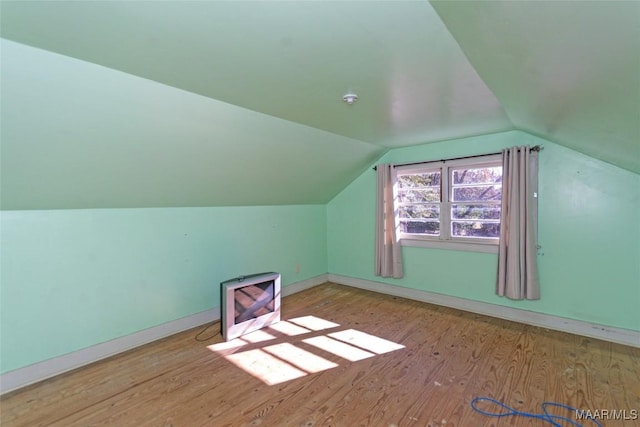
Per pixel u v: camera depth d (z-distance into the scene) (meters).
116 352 2.53
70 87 1.48
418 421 1.70
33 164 1.78
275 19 1.11
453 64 1.49
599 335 2.64
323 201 4.59
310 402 1.88
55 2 0.98
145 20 1.10
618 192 2.52
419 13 1.07
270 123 2.44
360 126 2.72
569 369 2.17
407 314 3.33
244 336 2.82
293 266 4.20
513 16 0.83
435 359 2.36
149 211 2.73
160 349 2.59
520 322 3.05
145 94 1.71
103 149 1.91
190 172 2.53
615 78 0.95
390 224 3.91
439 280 3.63
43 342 2.17
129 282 2.62
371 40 1.27
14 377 2.05
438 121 2.58
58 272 2.24
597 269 2.63
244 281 2.88
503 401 1.85
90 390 2.02
